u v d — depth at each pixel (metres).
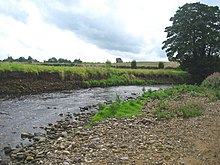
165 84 66.75
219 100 27.22
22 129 18.28
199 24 72.00
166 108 21.80
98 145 13.31
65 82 43.81
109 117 20.19
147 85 60.78
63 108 26.14
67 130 17.80
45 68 42.47
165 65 103.62
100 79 53.53
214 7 77.25
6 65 37.34
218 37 73.44
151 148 12.68
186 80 73.69
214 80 39.62
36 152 13.40
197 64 72.75
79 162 11.18
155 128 16.39
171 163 10.86
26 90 36.00
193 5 75.44
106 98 33.53
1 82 34.69
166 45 77.94
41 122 20.31
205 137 14.39
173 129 16.11
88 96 35.16
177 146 12.97
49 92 37.97
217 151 12.28
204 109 21.95
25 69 38.53
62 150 13.09
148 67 91.44
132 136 14.73
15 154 13.30
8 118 21.23
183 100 26.30
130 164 10.78
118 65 94.12
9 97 31.55
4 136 16.58
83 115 22.75
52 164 11.22
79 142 14.13
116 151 12.32
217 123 17.39
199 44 73.00
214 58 75.31
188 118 19.02
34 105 27.17
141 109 22.59
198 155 11.79
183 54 74.81
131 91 43.47
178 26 75.56
